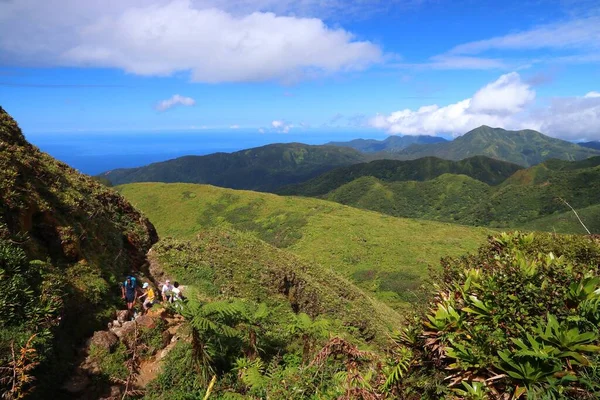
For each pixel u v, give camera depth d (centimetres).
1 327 652
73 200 1313
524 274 368
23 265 831
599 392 276
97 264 1139
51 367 669
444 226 7188
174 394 716
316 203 8550
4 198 962
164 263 1572
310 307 1817
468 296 396
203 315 790
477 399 328
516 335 337
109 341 813
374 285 4550
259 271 1816
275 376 632
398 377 411
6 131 1378
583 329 318
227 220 7988
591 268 458
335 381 530
